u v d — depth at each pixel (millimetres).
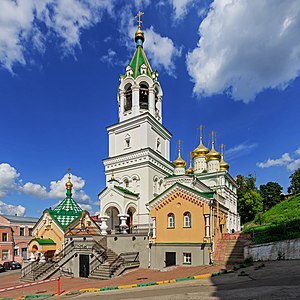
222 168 51688
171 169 42250
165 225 29141
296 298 10195
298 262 20266
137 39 43719
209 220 26906
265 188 78125
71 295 18734
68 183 43781
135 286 18969
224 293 12492
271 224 30922
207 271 22000
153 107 40688
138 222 34969
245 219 66250
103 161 40062
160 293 14797
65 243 30469
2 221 53062
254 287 13148
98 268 25547
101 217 31688
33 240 35969
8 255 50719
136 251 28906
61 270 28562
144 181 36000
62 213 38969
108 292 17703
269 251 22984
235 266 21969
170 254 28188
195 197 27859
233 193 54344
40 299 18594
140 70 41219
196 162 52688
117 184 34969
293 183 76875
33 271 28641
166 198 29500
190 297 12445
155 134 39875
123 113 40844
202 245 26484
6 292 22453
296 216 33781
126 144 39531
